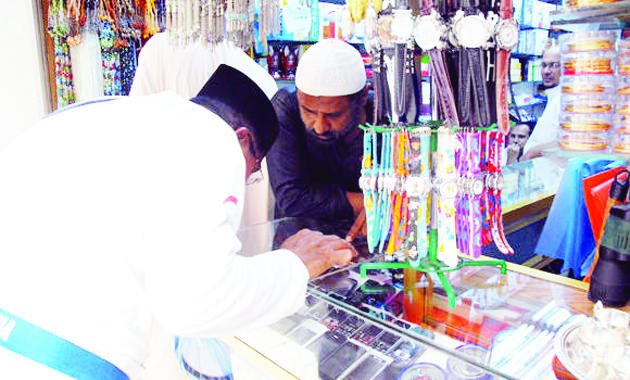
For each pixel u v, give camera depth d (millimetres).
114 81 2359
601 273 921
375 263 1105
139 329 783
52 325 708
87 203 706
